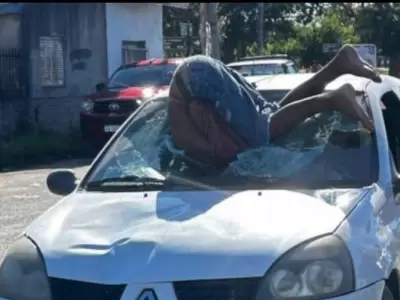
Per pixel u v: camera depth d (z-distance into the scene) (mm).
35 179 15000
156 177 5191
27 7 23328
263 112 5336
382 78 5988
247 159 5125
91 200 4914
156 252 4109
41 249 4359
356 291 4094
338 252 4105
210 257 4051
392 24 44281
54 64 24031
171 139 5398
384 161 5105
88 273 4129
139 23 27547
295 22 52500
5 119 22109
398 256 4816
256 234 4160
